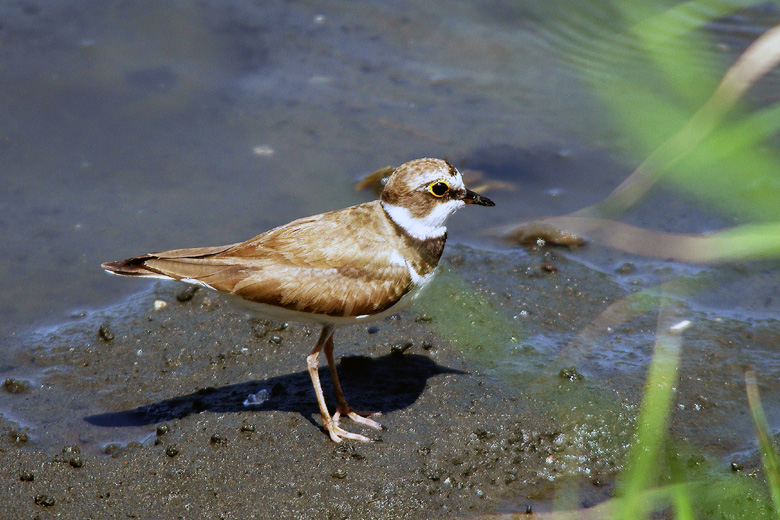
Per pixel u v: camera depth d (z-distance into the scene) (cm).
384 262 984
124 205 1407
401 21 1886
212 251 989
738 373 1117
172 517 888
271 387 1087
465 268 1321
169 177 1471
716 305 1256
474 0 1941
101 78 1655
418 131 1595
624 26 1802
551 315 1232
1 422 1018
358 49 1806
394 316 1220
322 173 1487
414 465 962
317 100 1662
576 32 1830
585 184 1493
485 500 934
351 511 904
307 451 977
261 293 953
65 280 1263
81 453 972
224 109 1627
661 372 1101
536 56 1786
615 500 936
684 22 1698
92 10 1802
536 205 1453
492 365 1130
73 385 1087
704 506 924
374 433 1006
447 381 1095
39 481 923
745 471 966
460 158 1532
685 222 1409
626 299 1262
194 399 1062
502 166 1527
